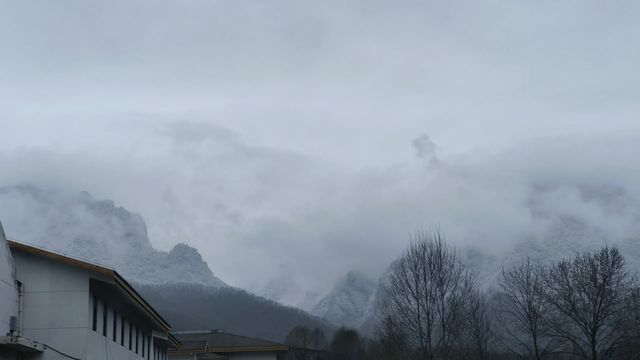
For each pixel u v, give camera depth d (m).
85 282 33.53
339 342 116.38
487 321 68.62
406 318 66.81
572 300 56.28
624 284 67.00
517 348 67.19
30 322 33.00
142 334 48.31
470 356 63.88
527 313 58.62
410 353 65.50
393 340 67.31
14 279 32.19
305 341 130.62
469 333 64.69
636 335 55.03
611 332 55.72
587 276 56.62
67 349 32.88
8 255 31.55
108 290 36.62
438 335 66.31
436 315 65.69
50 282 33.44
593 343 54.09
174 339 59.38
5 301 30.92
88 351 33.28
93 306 34.91
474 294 83.50
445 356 64.00
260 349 92.56
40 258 33.56
